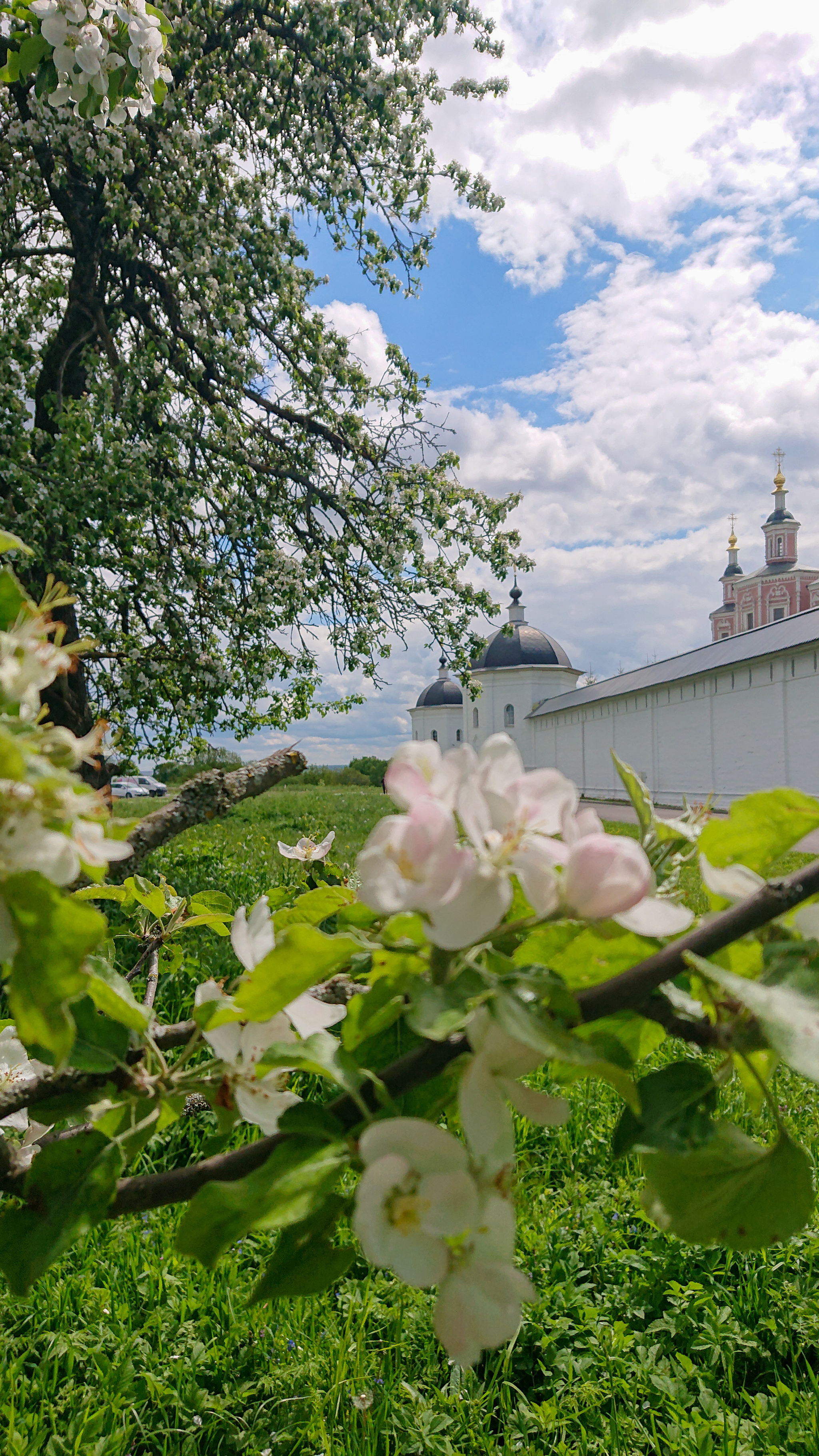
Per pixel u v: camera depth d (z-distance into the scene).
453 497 8.81
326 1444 1.87
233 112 8.20
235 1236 0.54
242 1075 0.74
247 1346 2.18
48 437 6.71
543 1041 0.51
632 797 0.73
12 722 0.53
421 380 8.63
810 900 0.65
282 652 8.11
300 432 8.56
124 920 4.02
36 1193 0.68
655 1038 0.74
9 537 0.64
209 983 0.80
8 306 8.60
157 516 6.99
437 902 0.52
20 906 0.47
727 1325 2.29
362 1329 2.18
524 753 48.28
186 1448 1.83
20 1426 1.85
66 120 6.23
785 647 21.31
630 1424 1.98
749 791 23.39
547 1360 2.19
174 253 7.60
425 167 8.62
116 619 7.75
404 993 0.62
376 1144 0.53
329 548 8.30
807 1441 1.93
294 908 0.93
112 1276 2.34
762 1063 0.65
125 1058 0.76
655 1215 0.63
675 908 0.57
